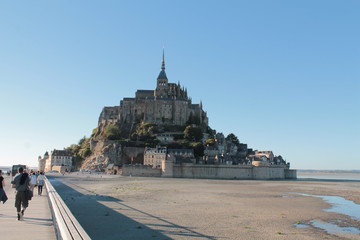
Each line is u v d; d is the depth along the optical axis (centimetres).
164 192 8450
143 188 9656
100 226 3781
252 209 5619
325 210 5800
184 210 5228
